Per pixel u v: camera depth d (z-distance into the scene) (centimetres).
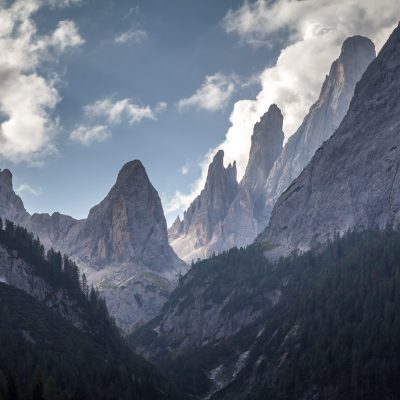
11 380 16338
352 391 19012
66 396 17600
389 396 18350
